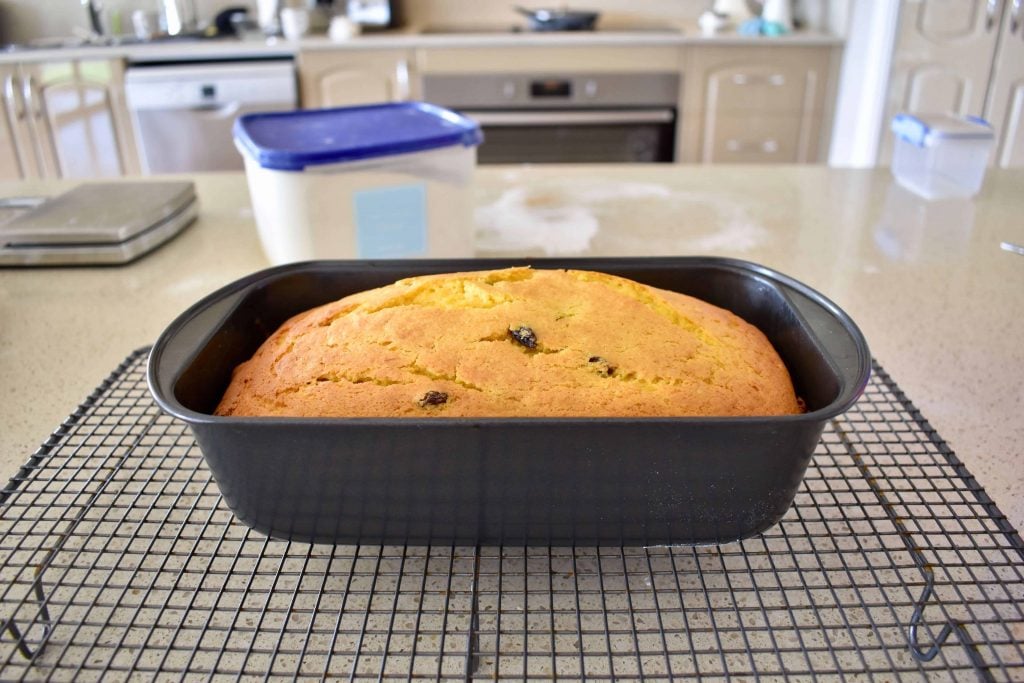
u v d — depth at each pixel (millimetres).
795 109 1831
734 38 1751
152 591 316
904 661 282
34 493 362
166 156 1795
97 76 1741
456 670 283
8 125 1778
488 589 318
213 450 295
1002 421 427
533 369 356
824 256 683
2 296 624
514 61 1776
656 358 368
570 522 312
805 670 281
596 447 287
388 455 292
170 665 284
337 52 1754
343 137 616
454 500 305
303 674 279
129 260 688
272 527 320
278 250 615
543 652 287
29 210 729
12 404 457
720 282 451
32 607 308
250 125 659
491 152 1856
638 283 423
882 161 1833
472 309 389
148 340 541
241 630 276
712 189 894
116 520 351
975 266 656
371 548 342
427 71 1784
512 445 287
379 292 411
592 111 1816
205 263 690
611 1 2143
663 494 302
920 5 1701
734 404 354
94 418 430
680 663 285
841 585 310
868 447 396
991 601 280
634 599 314
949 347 515
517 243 719
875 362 478
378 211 609
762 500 305
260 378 374
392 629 298
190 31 1970
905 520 339
